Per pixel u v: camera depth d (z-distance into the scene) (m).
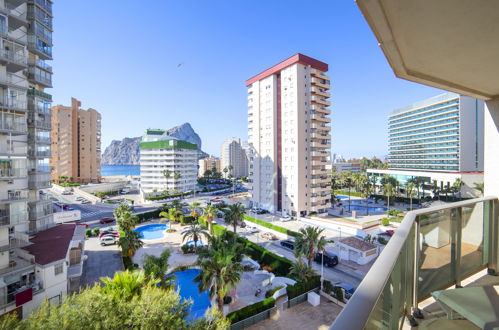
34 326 11.62
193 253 35.88
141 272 14.48
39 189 28.72
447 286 3.77
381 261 2.06
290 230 42.94
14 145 25.20
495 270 4.36
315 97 58.59
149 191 90.62
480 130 92.81
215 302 22.38
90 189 89.94
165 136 116.75
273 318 20.67
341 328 1.17
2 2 21.47
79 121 103.25
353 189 101.31
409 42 3.01
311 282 24.23
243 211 39.44
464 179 68.88
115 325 11.51
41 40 28.75
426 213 3.47
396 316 2.37
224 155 196.50
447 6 2.30
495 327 2.54
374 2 2.39
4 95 20.64
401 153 120.56
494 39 2.78
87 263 31.69
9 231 22.22
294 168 57.34
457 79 4.00
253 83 68.06
